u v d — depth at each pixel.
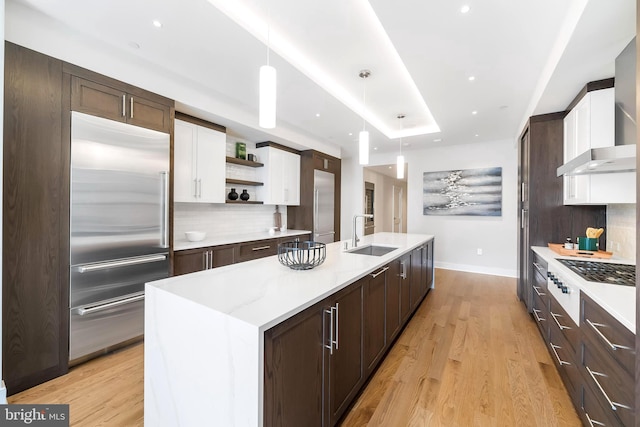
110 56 2.24
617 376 1.18
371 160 6.26
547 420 1.60
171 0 1.67
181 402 1.25
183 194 3.11
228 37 2.03
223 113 3.25
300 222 5.06
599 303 1.33
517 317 3.10
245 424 1.02
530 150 3.11
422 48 2.13
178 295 1.29
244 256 3.59
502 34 1.96
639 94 0.95
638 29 0.94
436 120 3.83
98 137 2.17
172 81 2.71
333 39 2.20
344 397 1.57
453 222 5.41
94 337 2.18
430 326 2.87
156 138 2.55
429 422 1.58
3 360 1.77
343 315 1.55
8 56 1.74
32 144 1.85
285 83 2.73
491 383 1.94
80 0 1.67
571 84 2.36
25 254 1.84
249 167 4.43
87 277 2.12
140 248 2.42
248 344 1.00
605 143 2.26
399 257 2.54
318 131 4.51
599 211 2.81
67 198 2.01
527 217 3.25
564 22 1.82
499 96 3.00
